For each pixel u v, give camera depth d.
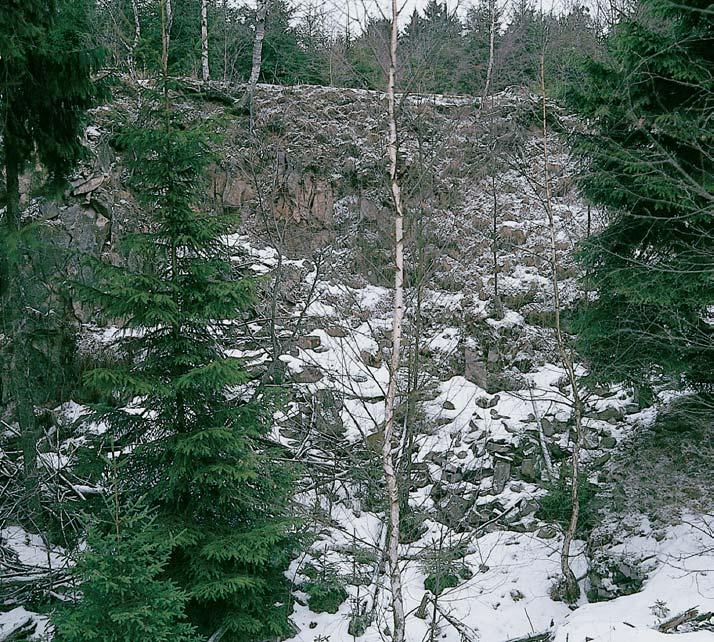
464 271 15.16
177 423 7.23
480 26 16.03
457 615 8.53
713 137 7.75
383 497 8.46
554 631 7.48
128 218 13.14
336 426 11.23
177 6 18.09
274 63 21.69
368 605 8.65
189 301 7.20
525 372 13.14
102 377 6.51
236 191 15.78
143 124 7.29
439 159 13.34
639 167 8.12
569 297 14.05
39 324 11.13
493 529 10.48
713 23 8.08
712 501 8.71
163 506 7.27
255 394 7.82
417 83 7.16
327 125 17.77
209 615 7.25
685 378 9.76
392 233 9.00
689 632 6.41
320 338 13.64
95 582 5.34
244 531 7.23
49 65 8.49
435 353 13.46
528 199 16.97
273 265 14.79
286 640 8.02
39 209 12.03
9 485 9.59
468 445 11.83
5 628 7.21
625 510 9.37
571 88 9.23
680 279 8.37
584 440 11.25
